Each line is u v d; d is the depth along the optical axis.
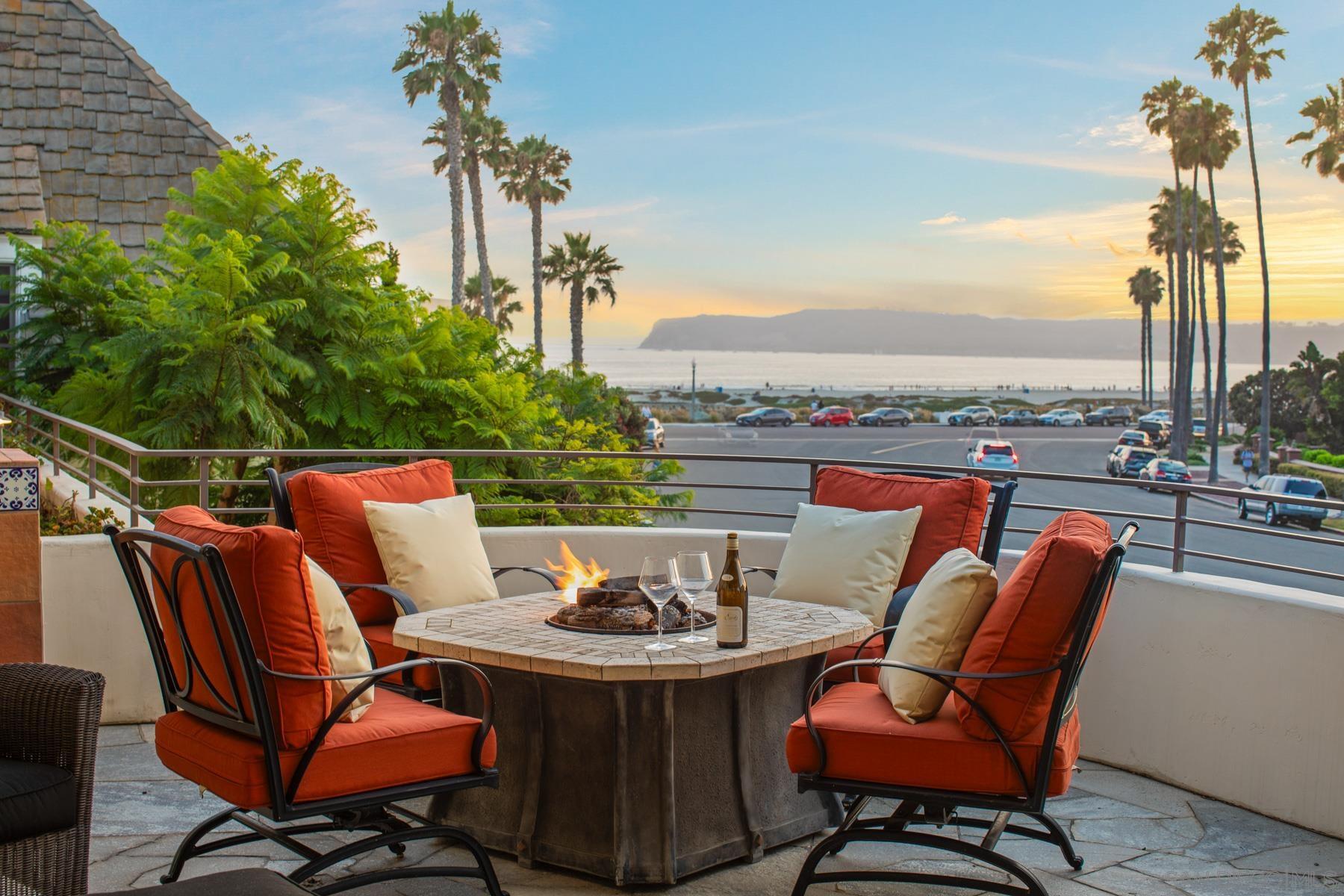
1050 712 2.67
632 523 15.67
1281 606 3.80
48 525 5.36
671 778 3.22
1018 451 62.91
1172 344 65.00
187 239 11.85
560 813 3.37
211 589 2.53
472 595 4.49
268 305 11.54
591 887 3.23
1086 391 154.38
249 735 2.65
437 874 2.93
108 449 11.04
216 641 2.58
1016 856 3.48
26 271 11.21
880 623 4.30
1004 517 4.46
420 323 13.95
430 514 4.57
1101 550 2.67
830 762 2.89
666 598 3.33
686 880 3.27
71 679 2.61
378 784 2.72
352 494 4.53
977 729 2.75
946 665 2.85
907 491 4.64
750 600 3.99
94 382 10.84
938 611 2.86
